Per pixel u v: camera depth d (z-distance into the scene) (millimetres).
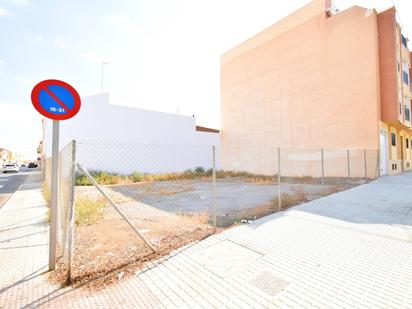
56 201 3463
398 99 15078
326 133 16531
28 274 3289
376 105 14305
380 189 9781
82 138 19766
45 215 6898
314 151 17188
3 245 4461
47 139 20281
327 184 12234
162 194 10609
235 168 23984
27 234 5141
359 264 3365
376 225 5062
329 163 16297
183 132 24188
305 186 11750
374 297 2611
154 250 3906
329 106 16391
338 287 2818
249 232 4746
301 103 18094
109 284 3002
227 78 25094
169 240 4426
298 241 4266
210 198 9344
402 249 3832
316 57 17172
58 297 2744
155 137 22531
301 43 18125
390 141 16688
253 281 2996
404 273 3092
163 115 23094
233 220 5723
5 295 2793
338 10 16516
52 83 3326
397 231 4672
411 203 7117
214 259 3621
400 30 16781
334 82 16156
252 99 22219
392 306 2451
